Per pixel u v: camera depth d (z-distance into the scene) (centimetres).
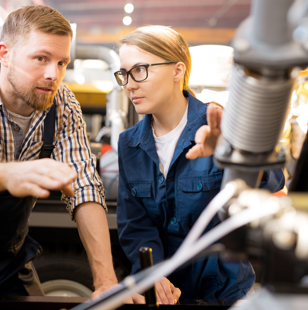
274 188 98
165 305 73
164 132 123
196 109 121
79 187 118
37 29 100
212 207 40
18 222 123
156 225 128
